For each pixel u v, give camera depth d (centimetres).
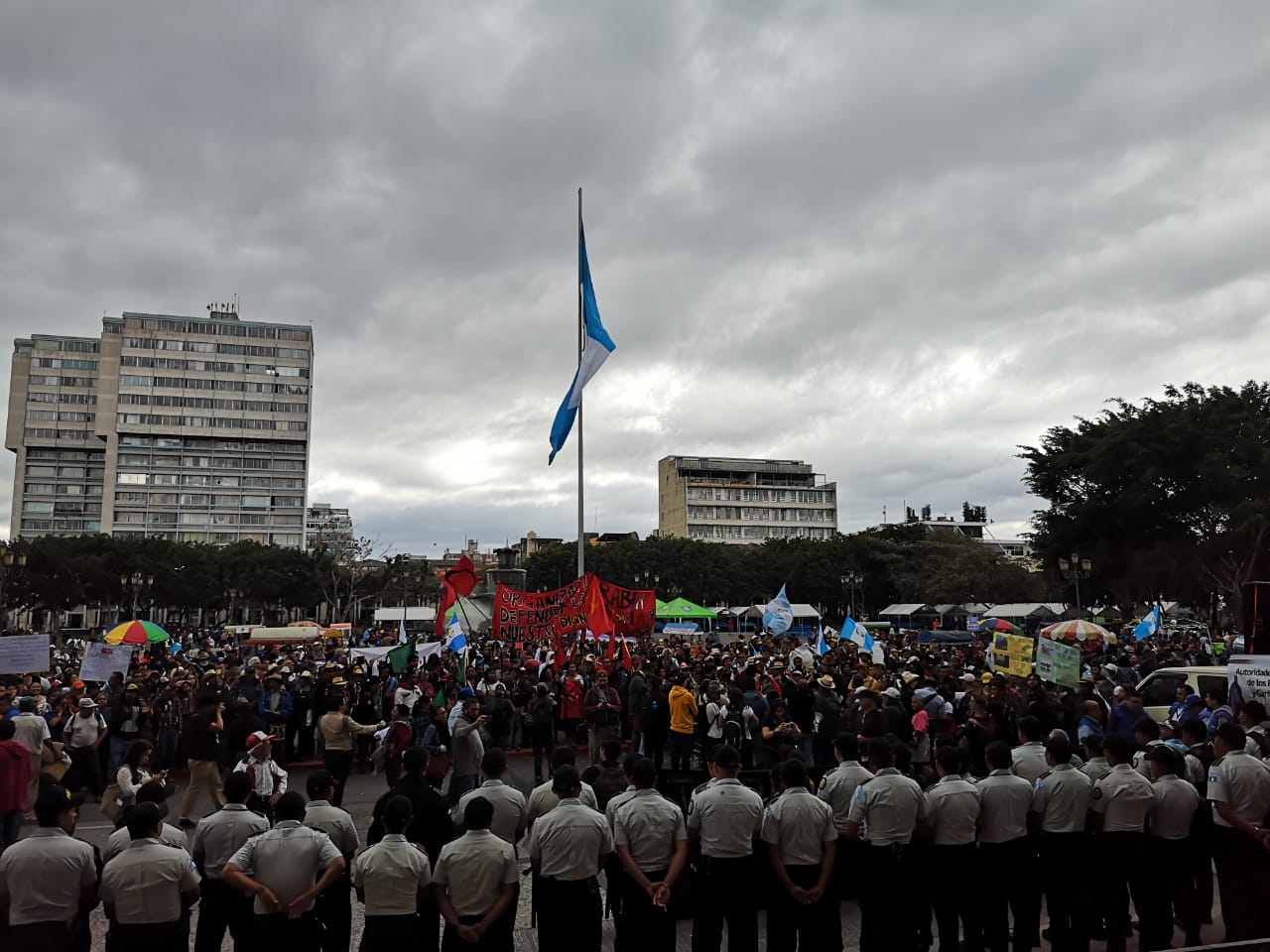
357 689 1861
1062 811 739
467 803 632
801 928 685
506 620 2189
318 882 611
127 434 14075
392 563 10119
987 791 729
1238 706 1040
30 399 14212
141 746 1045
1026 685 1575
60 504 14338
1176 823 750
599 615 2177
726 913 667
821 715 1572
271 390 14712
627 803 667
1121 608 5500
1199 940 761
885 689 1581
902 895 701
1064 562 5472
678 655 2453
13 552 5438
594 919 640
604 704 1683
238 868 606
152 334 14188
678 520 14288
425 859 616
